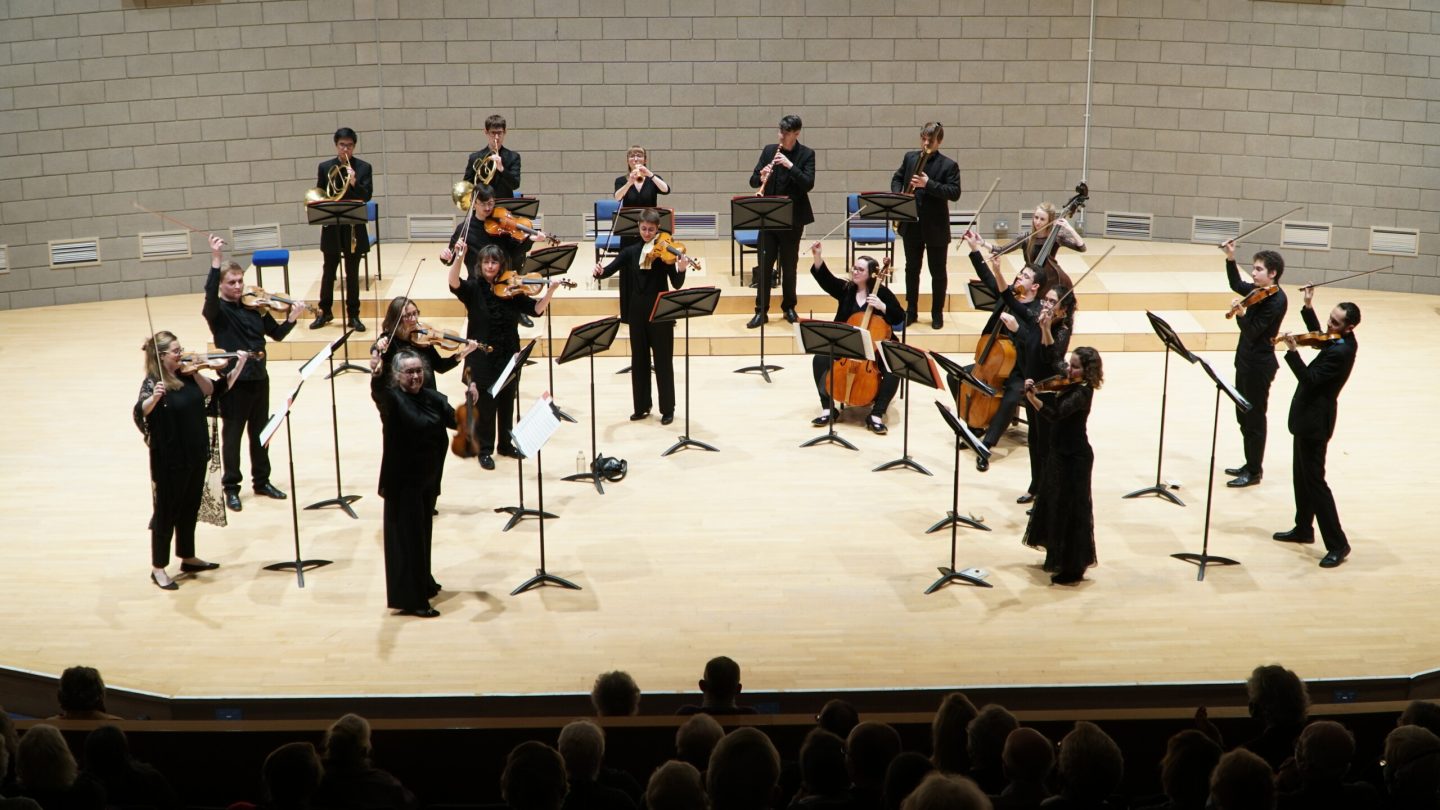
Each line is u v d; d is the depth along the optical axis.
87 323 12.66
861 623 7.33
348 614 7.41
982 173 14.07
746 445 9.79
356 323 11.50
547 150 13.97
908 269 11.66
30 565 7.95
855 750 4.20
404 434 7.13
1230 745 5.41
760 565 7.98
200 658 6.93
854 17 13.66
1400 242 13.38
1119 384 10.99
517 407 9.72
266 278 12.93
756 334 11.74
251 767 5.30
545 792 3.92
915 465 9.32
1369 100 13.16
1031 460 8.72
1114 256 13.50
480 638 7.16
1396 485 9.10
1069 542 7.64
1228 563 7.97
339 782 4.47
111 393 10.84
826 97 13.86
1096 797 3.99
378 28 13.56
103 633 7.18
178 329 12.45
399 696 6.56
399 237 14.14
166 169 13.30
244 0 13.16
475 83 13.76
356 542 8.27
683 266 9.88
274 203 13.73
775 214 10.67
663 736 5.16
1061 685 6.64
